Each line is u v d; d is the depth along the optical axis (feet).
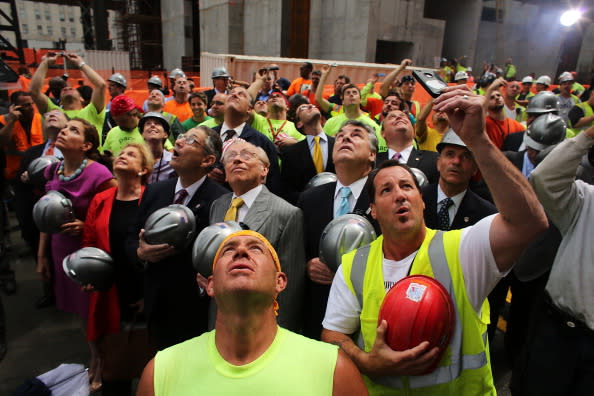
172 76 30.86
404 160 11.27
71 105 18.31
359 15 65.00
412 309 4.70
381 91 21.20
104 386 8.65
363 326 5.34
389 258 5.54
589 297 6.40
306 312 8.66
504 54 86.63
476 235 4.91
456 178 8.03
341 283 5.67
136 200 10.11
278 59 41.19
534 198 4.44
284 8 69.97
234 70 40.27
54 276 11.66
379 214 5.48
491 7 86.28
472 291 4.93
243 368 3.80
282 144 15.34
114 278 9.84
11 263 18.15
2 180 14.51
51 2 104.83
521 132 14.48
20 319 14.06
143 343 8.66
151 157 10.52
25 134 19.11
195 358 3.97
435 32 72.13
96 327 10.07
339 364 3.92
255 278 3.91
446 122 14.97
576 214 6.57
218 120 15.75
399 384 5.04
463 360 4.90
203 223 8.96
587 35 84.17
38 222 10.20
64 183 11.02
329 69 20.86
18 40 58.03
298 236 8.08
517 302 10.64
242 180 8.04
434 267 5.09
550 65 88.22
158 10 102.22
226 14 76.38
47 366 11.68
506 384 10.58
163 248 7.97
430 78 5.90
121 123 15.08
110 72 56.29
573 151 6.09
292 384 3.74
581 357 6.50
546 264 8.37
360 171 8.57
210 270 7.02
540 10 86.79
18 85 15.88
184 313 8.64
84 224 10.57
